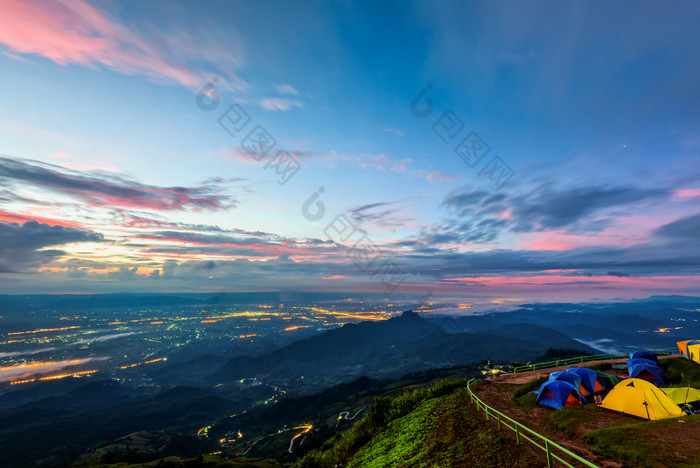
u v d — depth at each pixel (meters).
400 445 23.02
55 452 150.00
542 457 14.36
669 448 13.75
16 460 144.00
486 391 30.28
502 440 16.75
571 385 24.48
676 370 29.75
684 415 18.73
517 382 33.66
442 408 26.78
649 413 19.28
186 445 138.12
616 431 16.16
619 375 31.72
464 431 20.06
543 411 23.42
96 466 43.16
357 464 24.73
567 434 18.09
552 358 105.50
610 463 13.69
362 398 153.25
